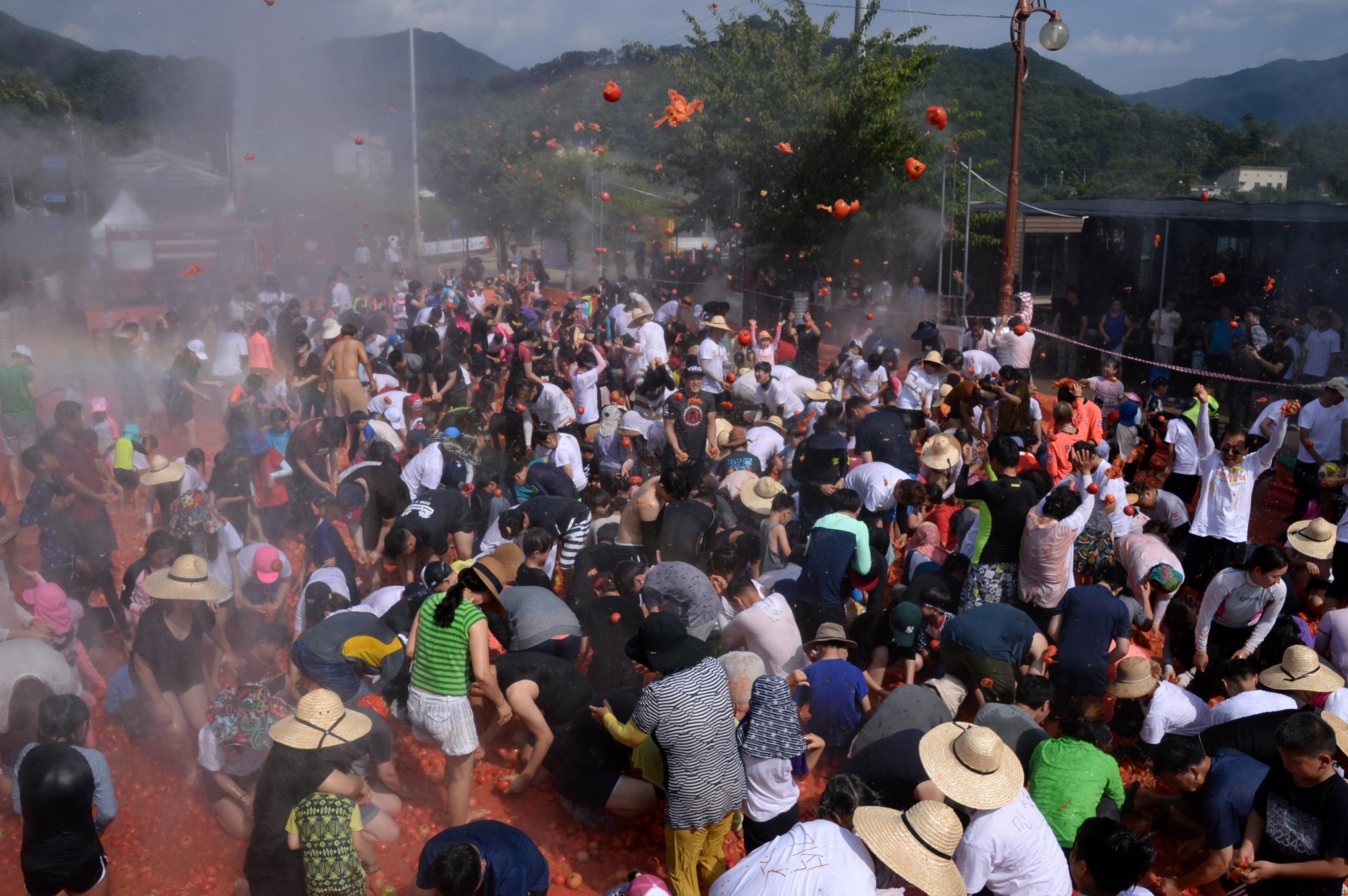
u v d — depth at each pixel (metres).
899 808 5.02
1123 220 20.44
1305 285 17.77
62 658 5.85
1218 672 6.41
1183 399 15.97
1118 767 5.67
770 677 5.00
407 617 6.26
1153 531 7.88
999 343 13.84
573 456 9.41
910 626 6.30
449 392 12.60
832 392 11.89
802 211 22.48
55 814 4.63
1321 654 6.66
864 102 21.50
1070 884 4.45
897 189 22.28
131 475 9.76
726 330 12.72
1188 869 5.43
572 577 7.74
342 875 4.42
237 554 7.31
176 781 6.01
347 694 5.88
